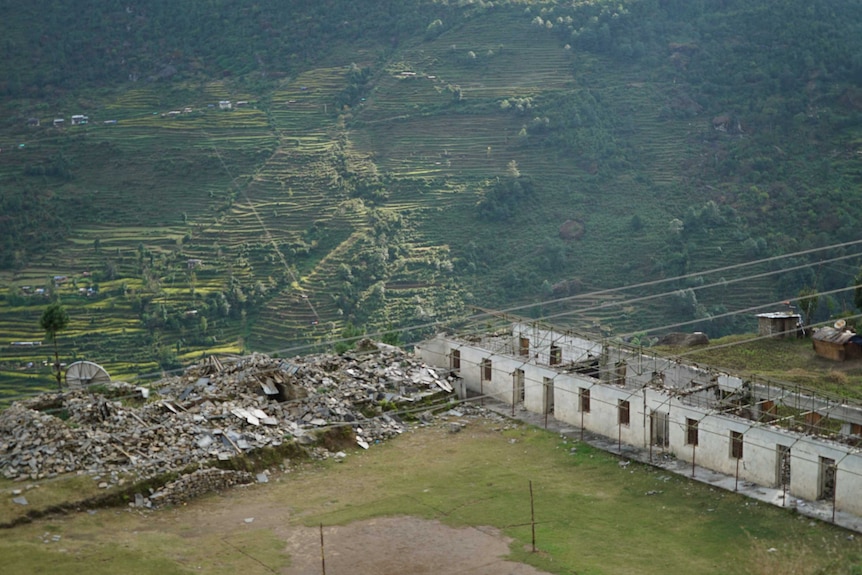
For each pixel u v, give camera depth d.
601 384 66.25
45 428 58.25
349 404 68.75
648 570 48.88
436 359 79.06
